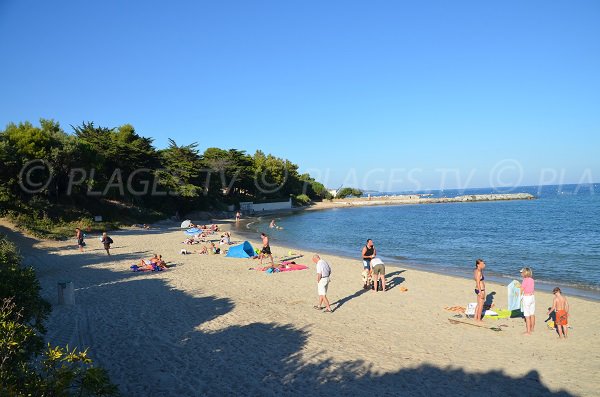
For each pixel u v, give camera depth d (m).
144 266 20.23
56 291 14.88
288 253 28.39
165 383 7.33
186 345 9.39
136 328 10.55
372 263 16.09
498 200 130.38
